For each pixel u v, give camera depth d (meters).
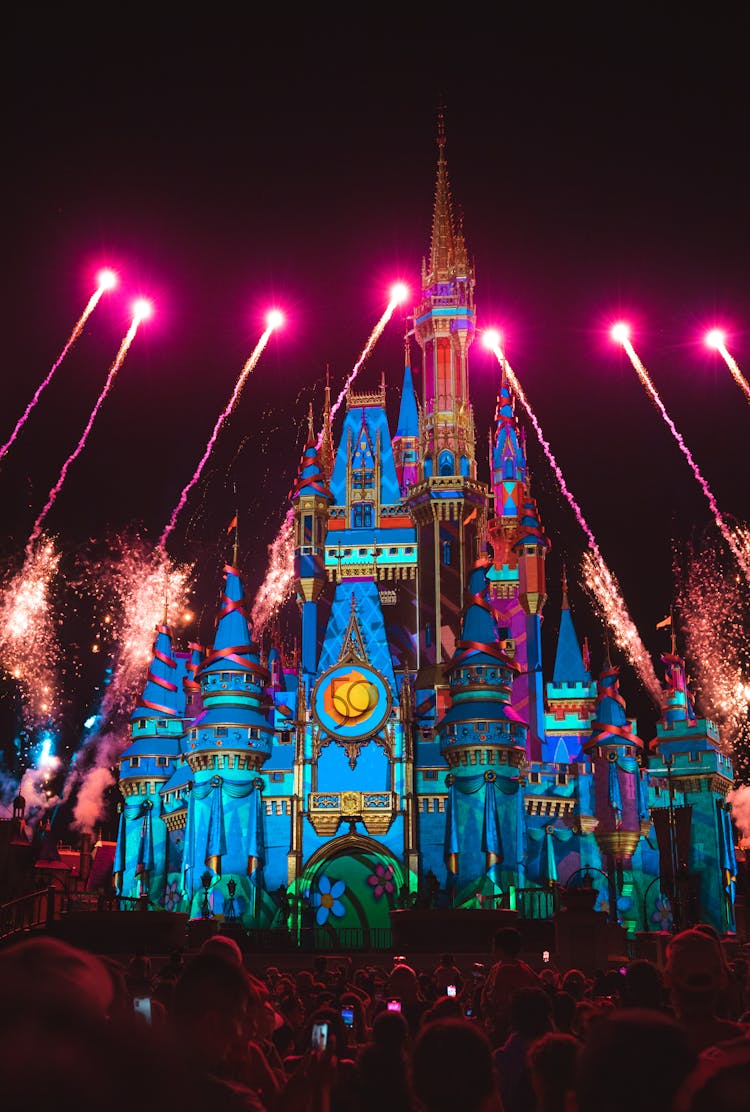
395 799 93.12
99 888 106.69
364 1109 9.89
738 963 21.55
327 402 120.94
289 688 109.81
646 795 97.75
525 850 92.69
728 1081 4.25
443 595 101.31
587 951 55.12
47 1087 3.05
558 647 107.38
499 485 111.81
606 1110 4.40
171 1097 3.19
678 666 101.19
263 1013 13.82
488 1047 7.30
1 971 3.41
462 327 108.44
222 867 89.88
